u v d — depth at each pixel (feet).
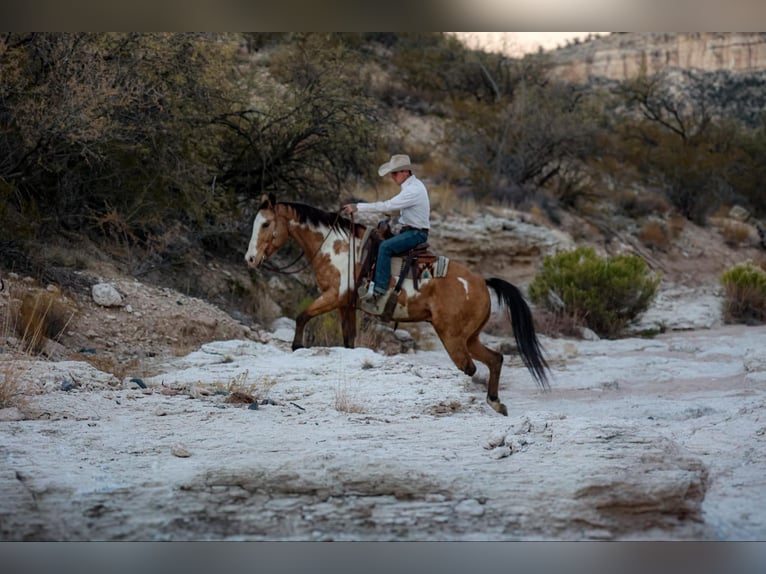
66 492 16.71
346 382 28.35
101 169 43.80
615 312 55.93
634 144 109.70
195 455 19.26
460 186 80.23
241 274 49.32
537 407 30.89
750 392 31.83
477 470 17.81
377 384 28.14
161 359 34.30
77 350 33.76
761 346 46.26
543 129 86.48
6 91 39.70
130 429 21.56
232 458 18.78
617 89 130.72
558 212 82.99
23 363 27.58
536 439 20.15
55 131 39.63
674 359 42.32
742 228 97.50
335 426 22.40
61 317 34.73
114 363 32.55
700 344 48.42
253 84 54.70
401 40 109.91
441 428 22.15
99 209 44.80
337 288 32.86
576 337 52.60
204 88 48.62
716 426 24.68
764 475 19.57
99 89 40.70
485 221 68.85
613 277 55.47
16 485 16.92
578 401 32.07
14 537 15.60
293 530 15.94
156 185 45.37
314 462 17.56
